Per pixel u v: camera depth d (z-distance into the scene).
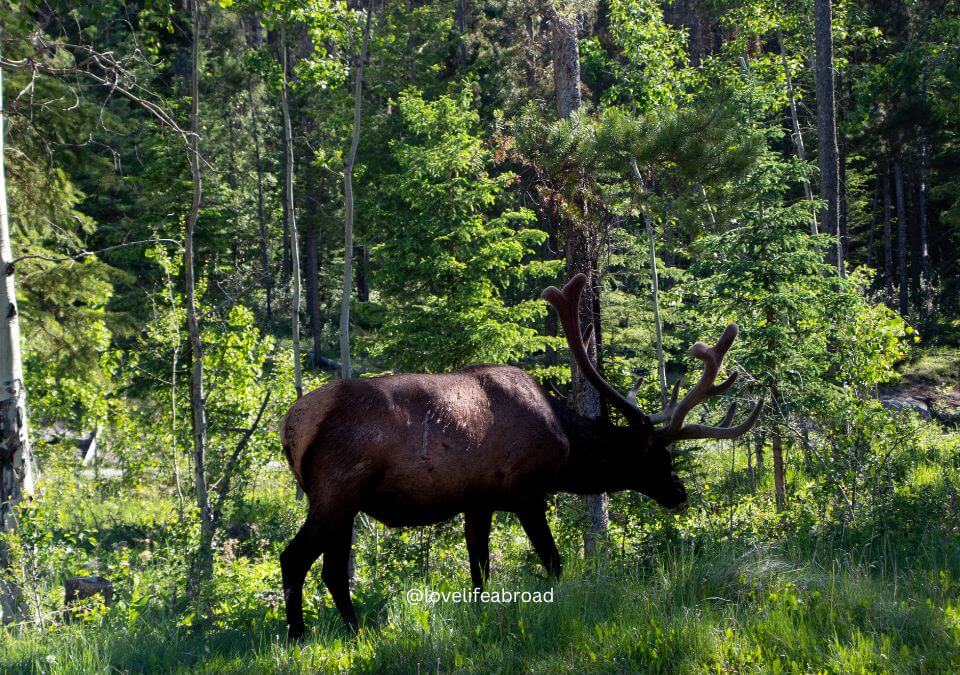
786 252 14.14
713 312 15.09
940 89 39.75
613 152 13.07
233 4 15.21
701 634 5.82
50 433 26.62
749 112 21.34
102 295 17.06
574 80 13.98
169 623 7.82
